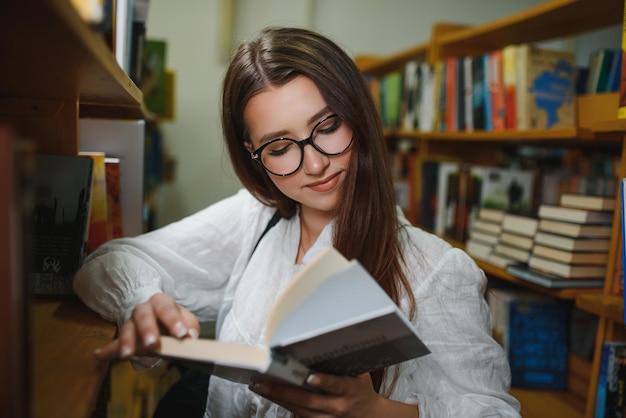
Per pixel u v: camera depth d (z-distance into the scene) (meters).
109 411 1.19
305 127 0.91
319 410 0.74
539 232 1.66
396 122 3.13
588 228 1.51
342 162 0.93
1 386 0.42
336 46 0.94
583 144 2.07
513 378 1.75
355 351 0.63
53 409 0.56
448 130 2.41
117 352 0.69
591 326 1.77
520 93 1.86
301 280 0.62
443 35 2.60
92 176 1.03
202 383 1.21
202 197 3.65
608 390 1.30
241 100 0.95
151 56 2.51
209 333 1.46
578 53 4.24
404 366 0.96
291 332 0.61
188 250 1.15
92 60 0.60
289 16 3.65
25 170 0.41
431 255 0.99
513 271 1.68
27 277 0.43
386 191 0.95
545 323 1.75
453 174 2.36
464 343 0.94
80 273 0.94
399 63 3.30
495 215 1.93
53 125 1.02
